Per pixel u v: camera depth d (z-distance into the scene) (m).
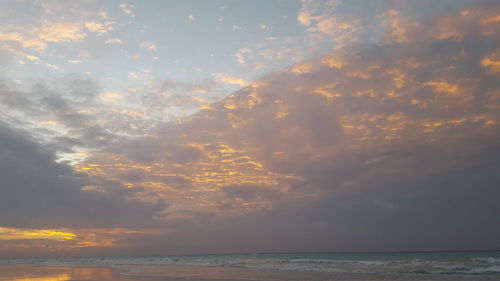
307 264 37.72
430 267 28.64
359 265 33.88
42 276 28.50
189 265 43.25
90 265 50.75
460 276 21.73
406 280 19.69
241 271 29.89
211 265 41.03
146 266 42.81
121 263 56.62
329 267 32.19
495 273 23.25
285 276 24.03
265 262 44.38
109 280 23.67
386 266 31.36
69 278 25.98
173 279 23.55
